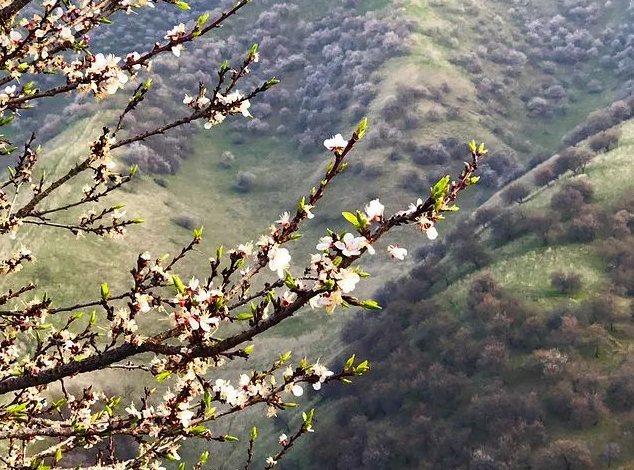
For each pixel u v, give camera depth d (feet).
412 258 366.43
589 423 200.64
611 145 349.41
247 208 468.34
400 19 639.76
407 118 513.04
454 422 221.87
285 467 241.76
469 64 597.11
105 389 236.02
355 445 233.96
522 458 194.08
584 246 282.77
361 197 449.06
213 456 251.39
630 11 654.94
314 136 538.88
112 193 405.80
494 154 476.13
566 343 233.76
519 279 278.87
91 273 329.31
